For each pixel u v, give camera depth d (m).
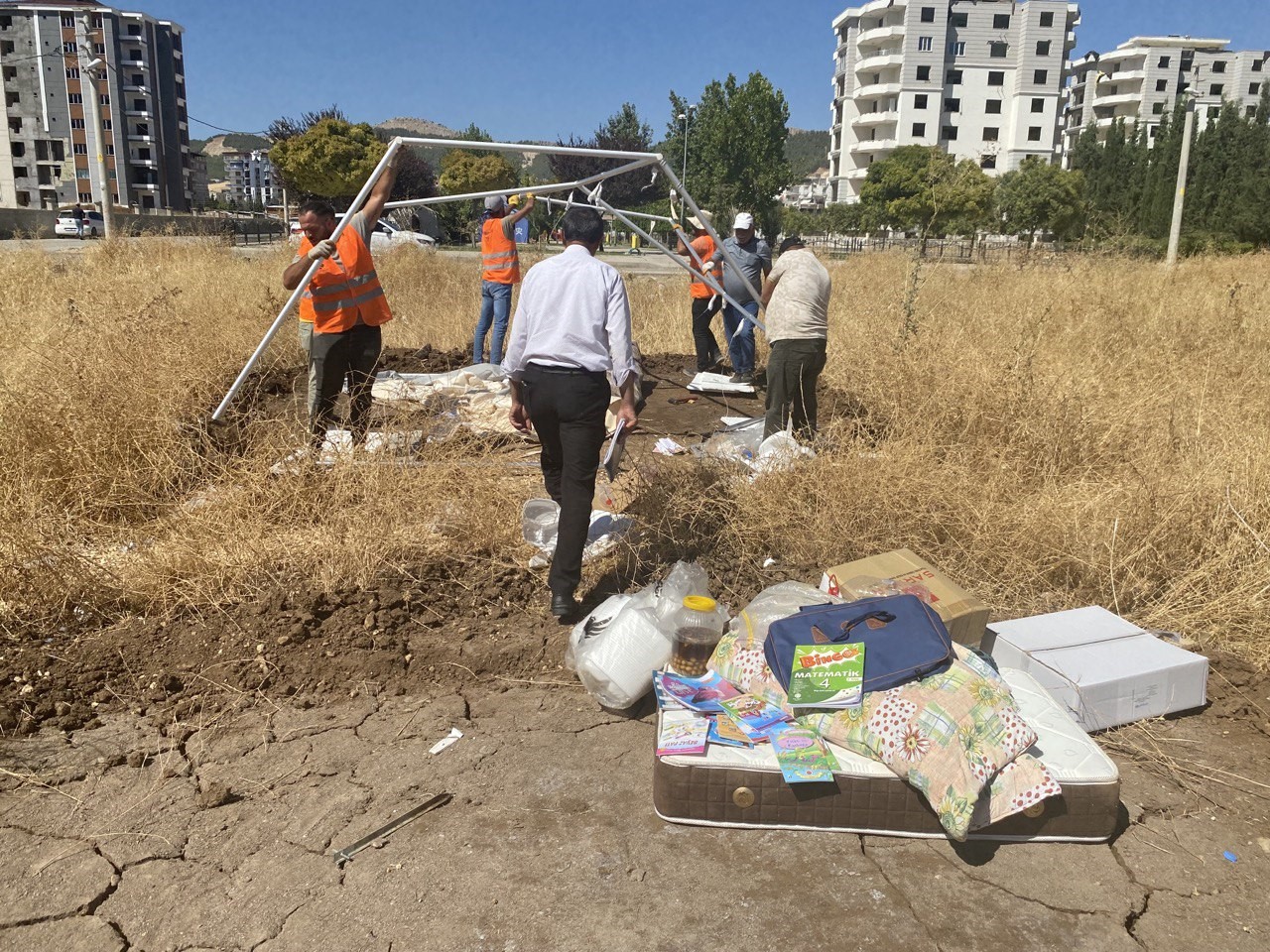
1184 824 2.81
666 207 40.44
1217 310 10.66
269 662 3.54
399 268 15.40
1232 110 31.42
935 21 80.44
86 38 24.88
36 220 38.00
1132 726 3.33
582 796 2.89
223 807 2.81
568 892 2.47
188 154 99.94
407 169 48.09
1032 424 5.58
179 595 3.87
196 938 2.30
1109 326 9.59
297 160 47.50
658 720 2.94
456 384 7.84
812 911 2.42
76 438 4.75
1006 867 2.61
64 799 2.83
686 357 10.48
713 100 53.06
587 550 4.42
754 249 8.60
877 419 6.41
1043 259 17.61
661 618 3.45
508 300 8.88
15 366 5.88
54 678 3.38
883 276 16.33
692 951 2.28
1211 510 4.47
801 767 2.68
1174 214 22.33
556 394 3.78
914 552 4.48
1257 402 6.51
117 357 6.08
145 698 3.37
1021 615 4.11
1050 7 80.06
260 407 6.82
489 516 4.62
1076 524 4.37
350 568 4.07
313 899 2.44
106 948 2.26
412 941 2.30
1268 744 3.23
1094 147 42.81
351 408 5.71
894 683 2.83
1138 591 4.16
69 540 4.05
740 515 4.74
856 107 87.00
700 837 2.71
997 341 8.45
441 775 2.98
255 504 4.48
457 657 3.67
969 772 2.59
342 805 2.82
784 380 6.05
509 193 6.51
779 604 3.44
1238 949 2.31
